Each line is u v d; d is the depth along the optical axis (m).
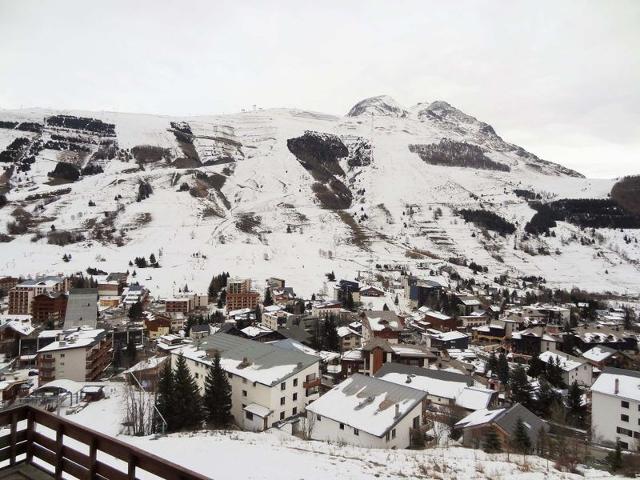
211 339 60.25
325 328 100.31
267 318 118.19
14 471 7.93
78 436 7.48
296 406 49.28
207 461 24.92
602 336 108.62
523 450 33.53
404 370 60.22
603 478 22.30
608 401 52.66
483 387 61.53
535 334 104.88
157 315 111.69
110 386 61.06
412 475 21.50
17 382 60.25
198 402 43.97
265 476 20.98
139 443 31.91
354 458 25.80
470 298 147.62
